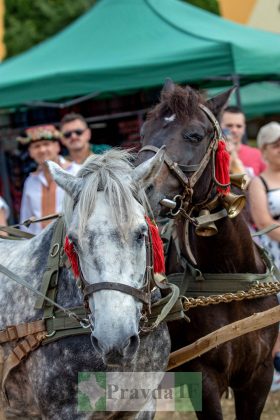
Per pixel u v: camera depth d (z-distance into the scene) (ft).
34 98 29.30
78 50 30.48
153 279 12.66
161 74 28.25
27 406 13.82
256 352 15.83
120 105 33.63
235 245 15.79
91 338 11.98
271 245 20.24
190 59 27.86
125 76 28.58
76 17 53.67
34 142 23.44
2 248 15.23
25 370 13.52
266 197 20.38
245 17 43.21
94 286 11.71
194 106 15.37
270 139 20.15
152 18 30.55
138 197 12.41
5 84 29.45
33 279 13.71
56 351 13.09
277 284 15.88
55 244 13.70
